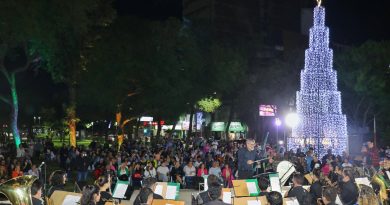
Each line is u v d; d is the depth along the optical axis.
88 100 38.47
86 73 36.97
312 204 10.53
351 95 55.78
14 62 35.56
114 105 38.84
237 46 55.94
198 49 45.97
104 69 36.62
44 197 8.36
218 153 26.83
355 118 55.56
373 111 55.12
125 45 37.12
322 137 30.36
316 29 32.72
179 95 40.84
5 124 62.03
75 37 32.91
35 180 7.65
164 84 38.38
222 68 47.09
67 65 33.69
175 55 40.62
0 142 54.72
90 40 34.91
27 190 7.46
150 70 38.06
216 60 47.41
